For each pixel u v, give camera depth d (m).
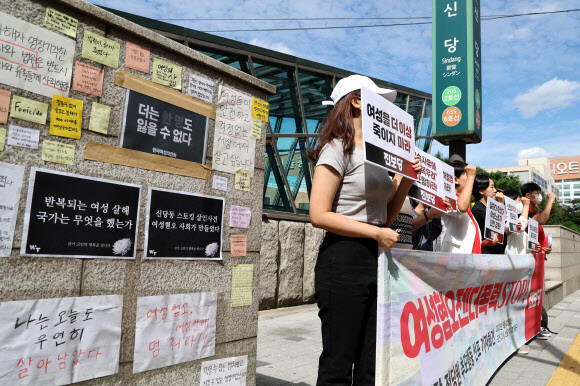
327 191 1.84
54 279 1.65
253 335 2.51
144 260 1.95
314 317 6.42
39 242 1.61
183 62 2.17
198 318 2.18
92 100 1.80
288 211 9.05
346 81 2.06
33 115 1.61
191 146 2.19
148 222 1.97
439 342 2.65
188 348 2.13
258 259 2.57
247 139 2.53
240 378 2.41
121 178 1.88
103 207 1.81
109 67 1.86
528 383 3.63
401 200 2.23
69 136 1.71
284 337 5.09
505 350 4.21
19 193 1.57
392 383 2.05
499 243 4.82
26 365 1.56
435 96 6.21
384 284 1.99
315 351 4.46
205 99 2.28
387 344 2.01
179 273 2.10
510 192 6.12
